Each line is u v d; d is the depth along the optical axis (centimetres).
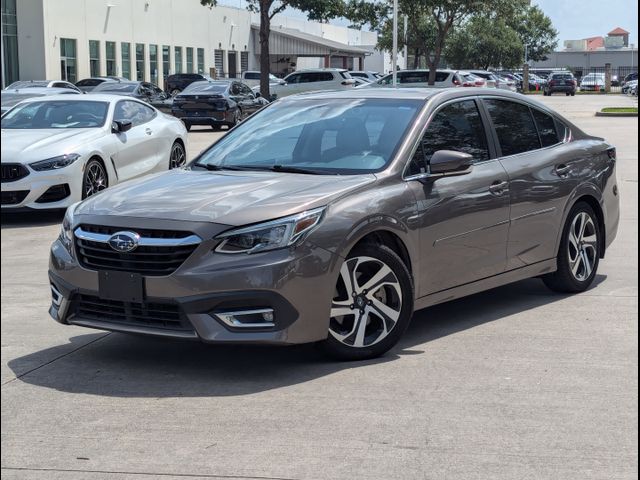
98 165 1135
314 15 3800
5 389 482
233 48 6500
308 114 620
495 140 623
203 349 555
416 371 502
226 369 512
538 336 573
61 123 1202
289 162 579
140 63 5169
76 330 610
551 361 519
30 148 1070
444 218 559
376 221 514
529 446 396
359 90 647
